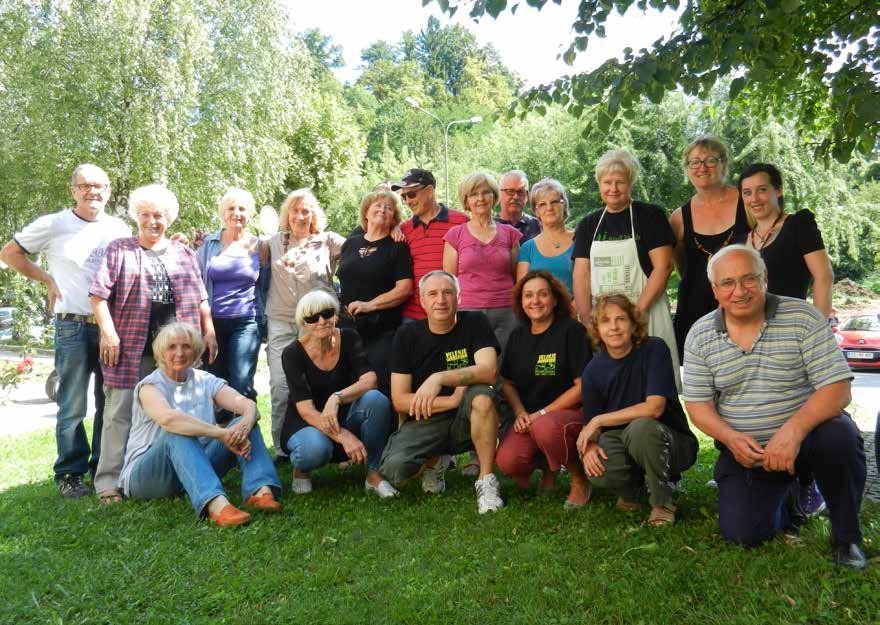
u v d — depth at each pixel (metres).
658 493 3.94
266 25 22.17
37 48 19.09
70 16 18.95
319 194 34.84
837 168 18.81
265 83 22.17
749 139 19.19
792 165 18.56
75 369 5.16
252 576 3.46
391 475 4.65
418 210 5.66
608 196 4.75
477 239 5.49
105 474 4.96
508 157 30.77
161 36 20.28
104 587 3.35
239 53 21.80
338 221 33.50
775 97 6.88
